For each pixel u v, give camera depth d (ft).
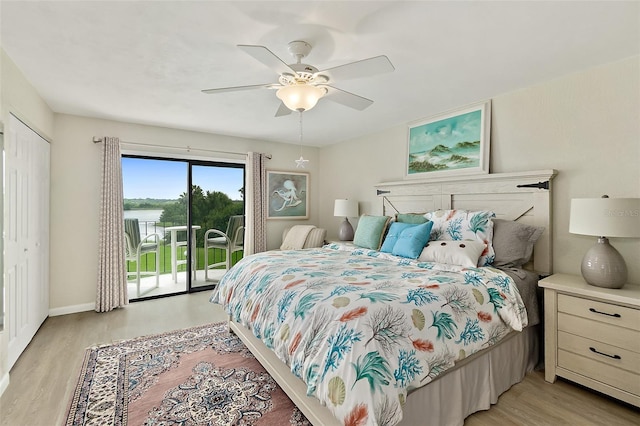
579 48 6.62
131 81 8.43
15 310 7.77
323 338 4.75
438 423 5.13
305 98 6.71
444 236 9.03
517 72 7.82
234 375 7.21
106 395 6.40
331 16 5.52
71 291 11.46
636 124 6.93
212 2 5.15
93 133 11.84
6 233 7.11
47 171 10.56
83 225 11.65
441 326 5.18
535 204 8.43
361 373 4.07
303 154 17.47
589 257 6.69
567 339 6.68
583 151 7.72
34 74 7.97
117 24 5.79
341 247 11.10
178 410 5.94
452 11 5.35
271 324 5.96
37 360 7.86
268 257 9.16
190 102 10.14
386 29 5.93
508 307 6.30
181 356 8.13
